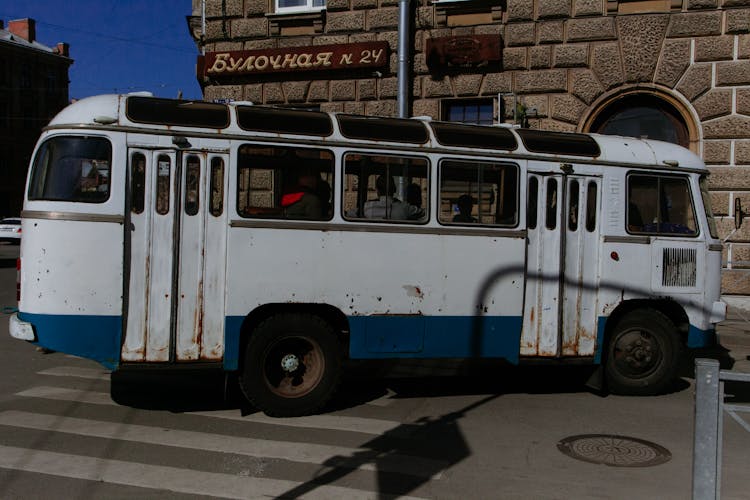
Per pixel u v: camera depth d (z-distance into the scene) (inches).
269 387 246.2
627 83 494.9
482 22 524.4
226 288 240.5
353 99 550.3
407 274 259.3
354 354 255.0
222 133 241.0
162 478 183.2
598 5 496.4
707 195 307.0
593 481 186.5
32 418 238.2
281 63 552.4
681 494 177.6
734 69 474.0
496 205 270.8
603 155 285.4
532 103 513.3
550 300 276.5
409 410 260.5
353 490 177.5
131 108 237.0
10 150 2217.0
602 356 286.7
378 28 542.6
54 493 170.9
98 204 230.1
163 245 235.9
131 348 233.5
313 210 249.9
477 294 267.4
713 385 130.1
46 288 227.0
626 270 285.3
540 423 244.5
